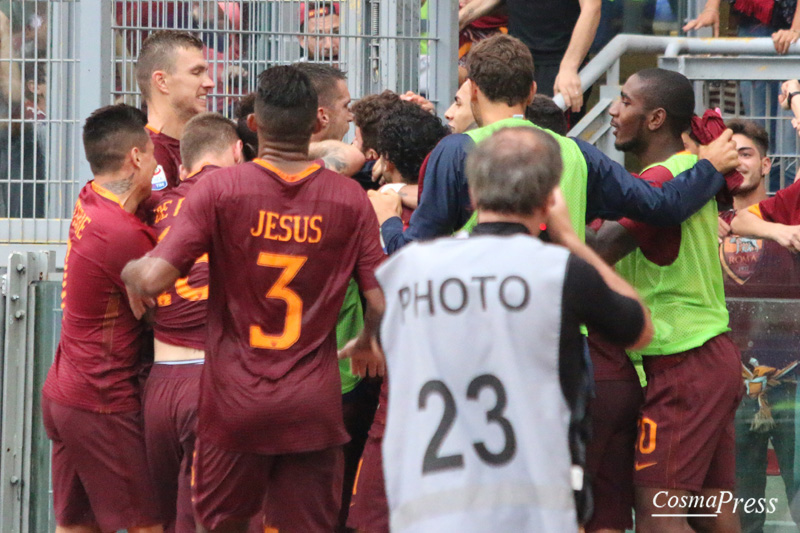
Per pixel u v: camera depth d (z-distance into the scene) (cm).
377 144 1252
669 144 1139
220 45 1474
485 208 767
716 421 1081
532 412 713
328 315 978
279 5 1484
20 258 1395
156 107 1373
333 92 1312
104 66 1409
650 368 1108
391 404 745
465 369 723
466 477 711
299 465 978
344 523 1268
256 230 945
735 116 1873
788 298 1266
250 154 1301
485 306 726
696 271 1088
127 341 1186
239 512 988
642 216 1037
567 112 1867
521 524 705
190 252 938
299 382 958
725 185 1094
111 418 1180
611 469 1140
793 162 1867
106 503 1191
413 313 742
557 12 1912
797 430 1230
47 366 1413
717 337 1099
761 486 1227
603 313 730
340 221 969
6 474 1402
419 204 1027
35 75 1491
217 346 963
